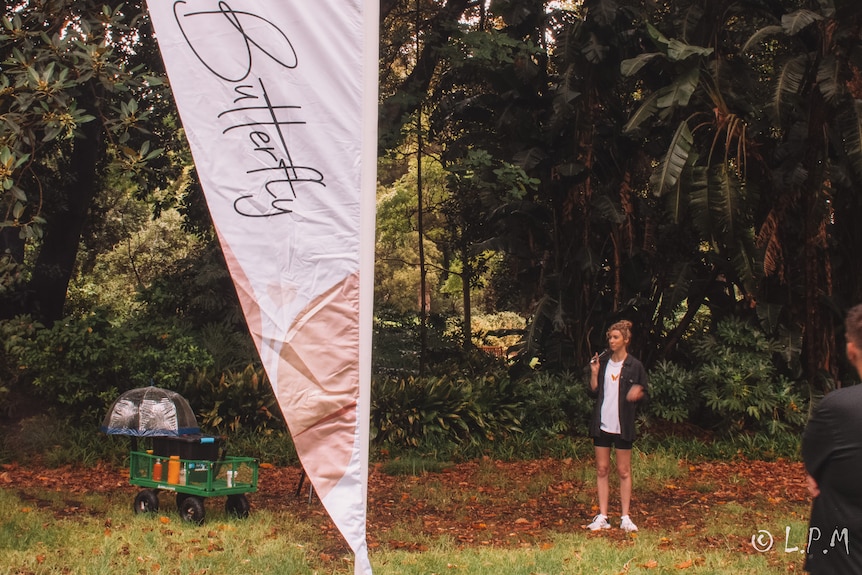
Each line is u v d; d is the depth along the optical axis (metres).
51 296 17.08
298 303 4.89
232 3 4.90
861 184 14.59
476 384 14.27
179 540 7.05
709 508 9.42
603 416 8.20
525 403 14.07
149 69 15.03
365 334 4.93
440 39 15.35
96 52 7.67
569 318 15.09
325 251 4.88
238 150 4.91
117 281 27.98
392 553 6.93
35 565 6.09
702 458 12.81
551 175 15.40
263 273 4.89
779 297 14.95
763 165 14.58
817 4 13.57
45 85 7.27
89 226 22.86
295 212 4.89
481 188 15.69
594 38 14.34
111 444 11.51
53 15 8.84
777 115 12.92
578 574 6.32
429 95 17.92
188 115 4.91
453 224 20.38
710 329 15.73
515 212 15.48
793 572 6.55
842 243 15.17
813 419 3.18
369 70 4.92
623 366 8.12
